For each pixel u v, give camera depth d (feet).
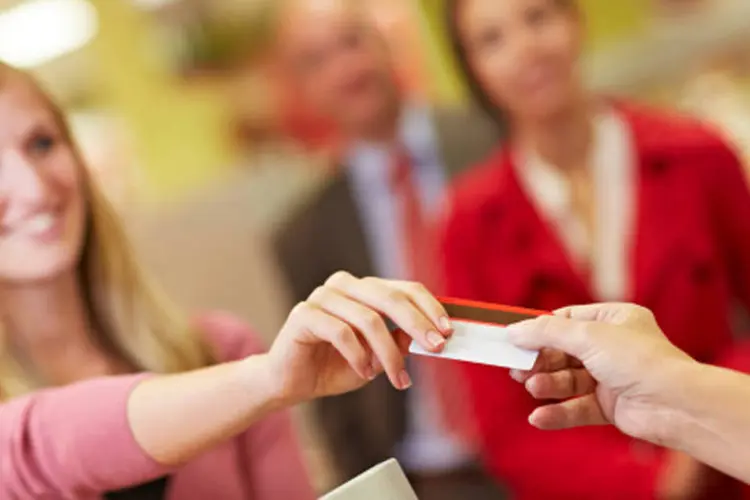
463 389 5.85
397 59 6.06
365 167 6.08
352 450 6.17
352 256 6.14
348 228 6.14
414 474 5.95
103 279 3.64
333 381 2.51
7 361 3.47
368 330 2.29
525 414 5.48
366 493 2.34
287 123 6.22
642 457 5.34
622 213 5.75
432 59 6.01
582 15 5.88
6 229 3.39
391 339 2.29
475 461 5.76
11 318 3.48
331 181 6.16
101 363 3.66
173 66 6.34
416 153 6.03
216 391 2.48
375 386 6.10
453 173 5.99
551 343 2.25
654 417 2.26
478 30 5.90
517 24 5.82
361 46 6.08
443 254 5.97
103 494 3.01
